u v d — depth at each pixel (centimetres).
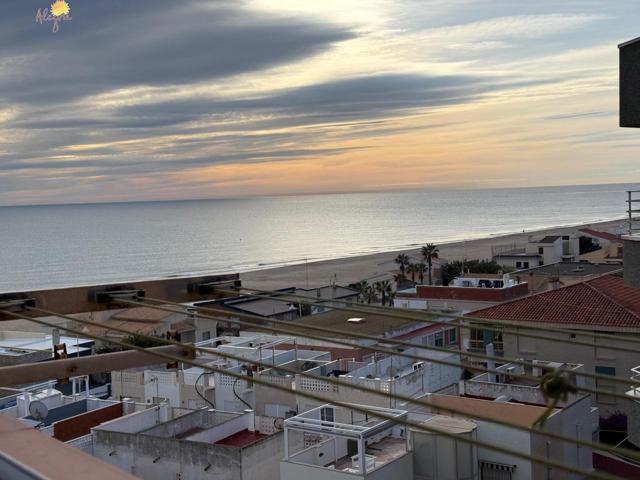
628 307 4144
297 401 3600
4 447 406
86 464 375
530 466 2442
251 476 2647
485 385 3170
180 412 3347
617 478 335
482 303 6519
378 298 11456
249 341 4834
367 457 2444
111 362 743
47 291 863
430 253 13525
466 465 2441
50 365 709
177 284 962
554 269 8738
